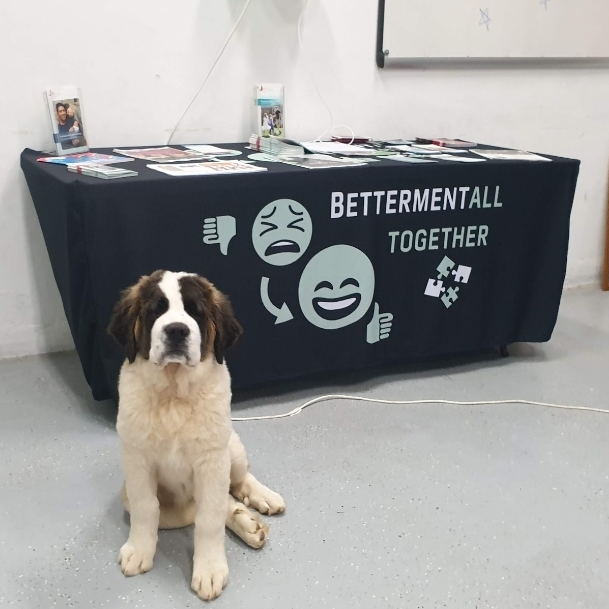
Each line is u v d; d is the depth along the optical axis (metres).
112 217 1.87
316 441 2.05
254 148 2.64
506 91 3.32
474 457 2.00
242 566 1.51
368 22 2.92
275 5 2.73
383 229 2.30
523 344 2.93
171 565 1.51
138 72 2.59
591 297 3.64
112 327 1.46
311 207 2.15
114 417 2.15
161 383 1.36
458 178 2.37
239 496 1.72
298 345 2.28
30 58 2.41
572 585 1.50
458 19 3.08
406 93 3.11
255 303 2.17
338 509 1.73
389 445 2.05
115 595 1.42
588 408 2.33
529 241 2.59
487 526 1.69
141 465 1.42
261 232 2.10
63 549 1.55
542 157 2.64
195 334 1.32
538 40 3.29
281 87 2.78
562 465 1.98
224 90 2.76
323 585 1.47
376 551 1.58
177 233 1.98
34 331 2.66
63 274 2.06
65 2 2.40
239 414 2.20
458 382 2.52
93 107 2.56
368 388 2.44
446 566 1.54
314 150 2.54
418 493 1.81
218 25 2.66
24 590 1.42
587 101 3.52
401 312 2.45
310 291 2.24
